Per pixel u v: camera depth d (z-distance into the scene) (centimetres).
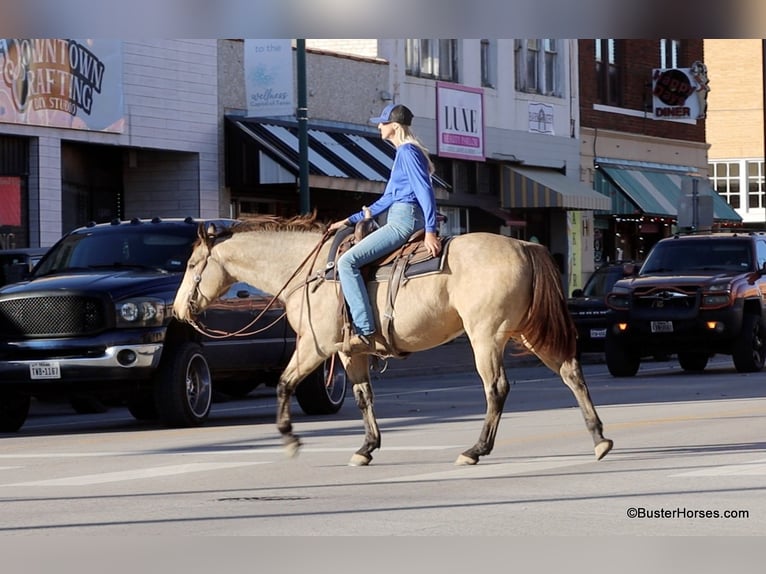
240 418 1720
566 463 1149
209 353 1642
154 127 2988
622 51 4766
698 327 2311
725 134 6812
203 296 1238
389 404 1898
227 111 3188
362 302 1139
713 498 947
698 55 5141
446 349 3409
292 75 3138
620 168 4703
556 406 1767
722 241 2466
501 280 1107
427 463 1173
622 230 4828
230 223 1744
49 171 2755
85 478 1131
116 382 1558
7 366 1545
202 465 1198
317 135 3322
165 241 1688
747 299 2342
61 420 1859
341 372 1780
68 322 1548
